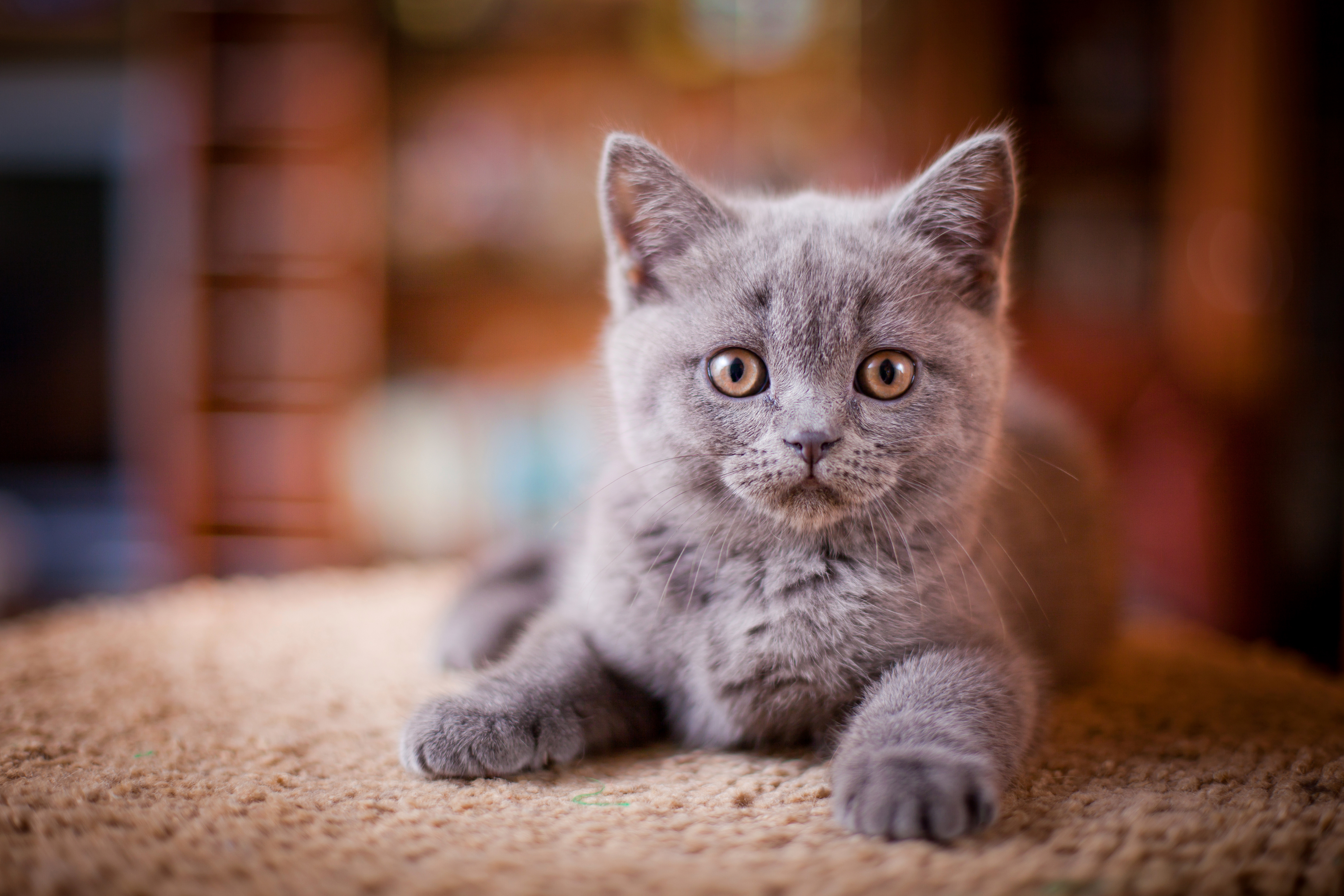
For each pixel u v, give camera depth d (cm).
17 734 40
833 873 32
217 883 32
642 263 42
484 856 33
